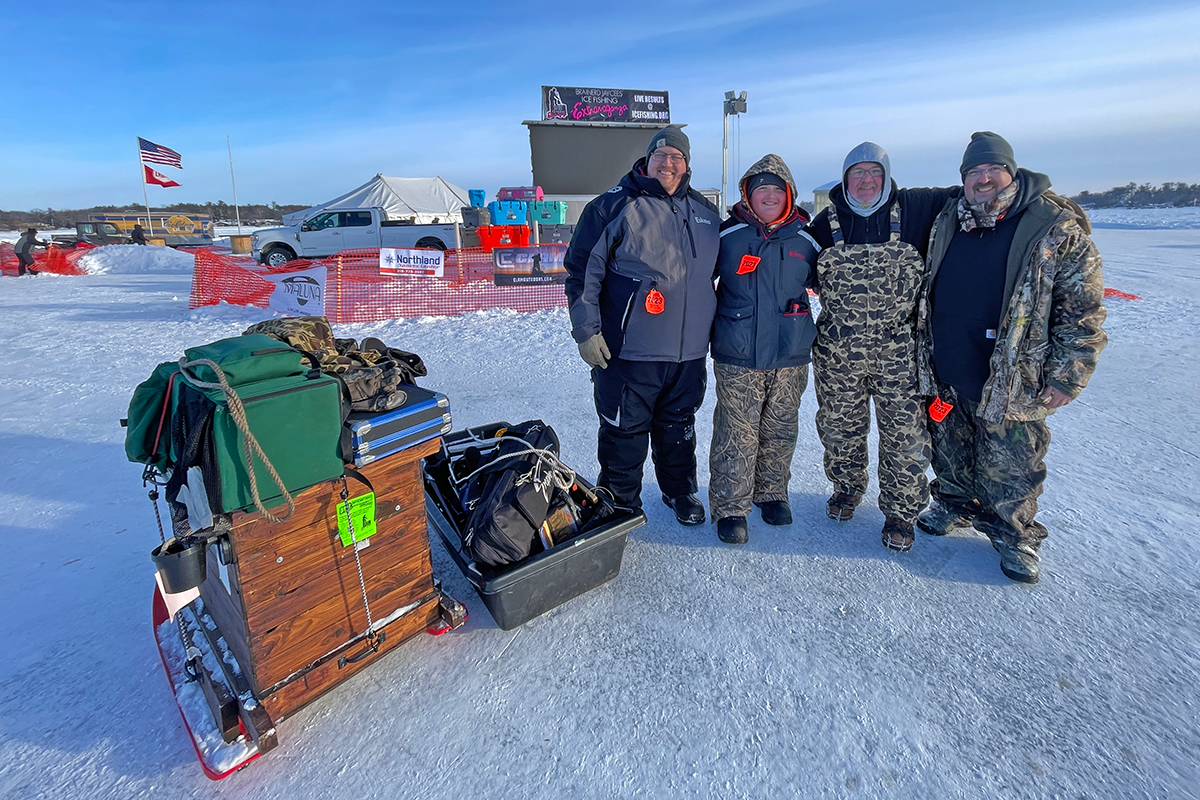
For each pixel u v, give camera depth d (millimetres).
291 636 1762
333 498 1781
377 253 10648
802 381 2783
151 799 1614
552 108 19516
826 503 3195
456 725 1843
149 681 2031
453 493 2646
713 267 2617
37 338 7922
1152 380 4973
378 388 1887
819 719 1842
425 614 2143
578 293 2600
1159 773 1638
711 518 2939
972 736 1771
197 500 1581
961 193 2420
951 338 2402
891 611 2322
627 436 2764
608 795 1612
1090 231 2158
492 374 5707
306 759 1735
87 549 2820
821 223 2547
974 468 2664
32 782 1658
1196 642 2105
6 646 2178
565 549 2184
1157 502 3027
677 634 2225
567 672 2051
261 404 1521
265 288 11172
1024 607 2316
